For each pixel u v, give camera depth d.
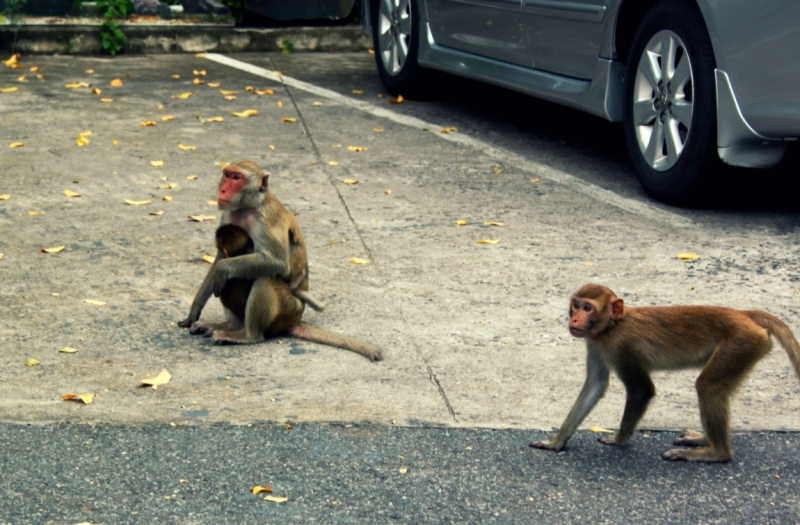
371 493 3.63
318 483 3.69
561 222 6.86
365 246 6.38
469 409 4.33
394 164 8.20
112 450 3.87
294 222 5.13
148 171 7.79
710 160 6.69
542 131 9.47
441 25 9.61
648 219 6.90
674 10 6.79
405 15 10.27
